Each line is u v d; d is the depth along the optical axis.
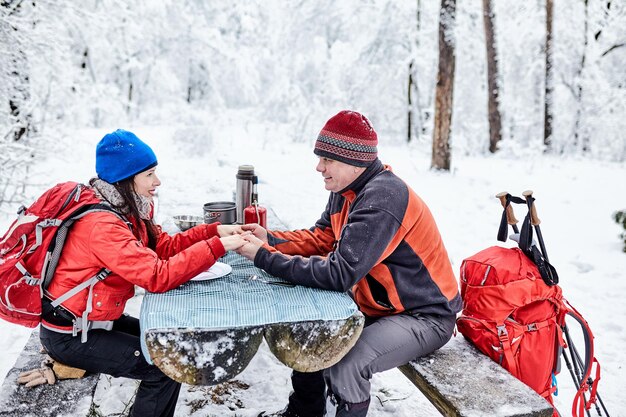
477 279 2.45
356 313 1.94
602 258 5.82
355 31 18.81
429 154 15.88
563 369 3.56
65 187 2.05
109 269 2.01
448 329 2.34
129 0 12.54
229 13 21.39
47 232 1.94
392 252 2.24
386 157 14.96
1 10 7.35
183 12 18.86
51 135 8.11
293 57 20.05
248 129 19.30
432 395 2.10
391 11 17.12
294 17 19.31
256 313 1.90
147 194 2.24
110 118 19.89
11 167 6.66
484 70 19.12
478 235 6.61
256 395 2.92
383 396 3.03
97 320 2.06
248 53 21.17
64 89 9.97
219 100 20.97
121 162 2.09
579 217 7.73
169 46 20.23
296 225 6.46
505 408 1.96
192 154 12.64
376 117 18.98
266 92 22.34
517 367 2.31
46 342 2.03
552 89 17.59
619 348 3.86
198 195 5.62
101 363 2.04
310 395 2.53
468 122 18.30
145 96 22.97
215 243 2.12
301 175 10.29
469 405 1.97
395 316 2.33
